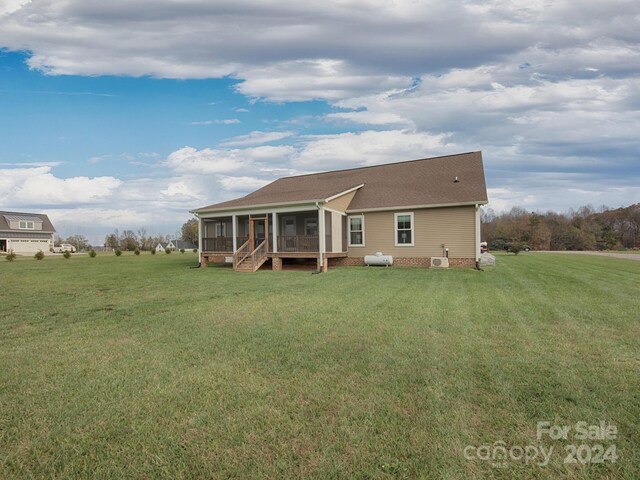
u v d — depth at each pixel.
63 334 6.02
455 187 17.88
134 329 6.29
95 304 8.67
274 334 5.80
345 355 4.76
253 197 22.03
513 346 5.05
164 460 2.65
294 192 21.23
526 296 9.02
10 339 5.73
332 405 3.42
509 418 3.15
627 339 5.36
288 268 18.38
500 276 13.30
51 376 4.21
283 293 9.92
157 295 9.91
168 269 18.62
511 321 6.45
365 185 21.05
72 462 2.64
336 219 18.12
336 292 9.98
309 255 16.56
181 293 10.20
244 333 5.89
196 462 2.63
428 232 17.33
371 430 3.00
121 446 2.83
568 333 5.68
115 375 4.22
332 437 2.91
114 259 29.41
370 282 11.99
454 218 16.80
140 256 35.31
